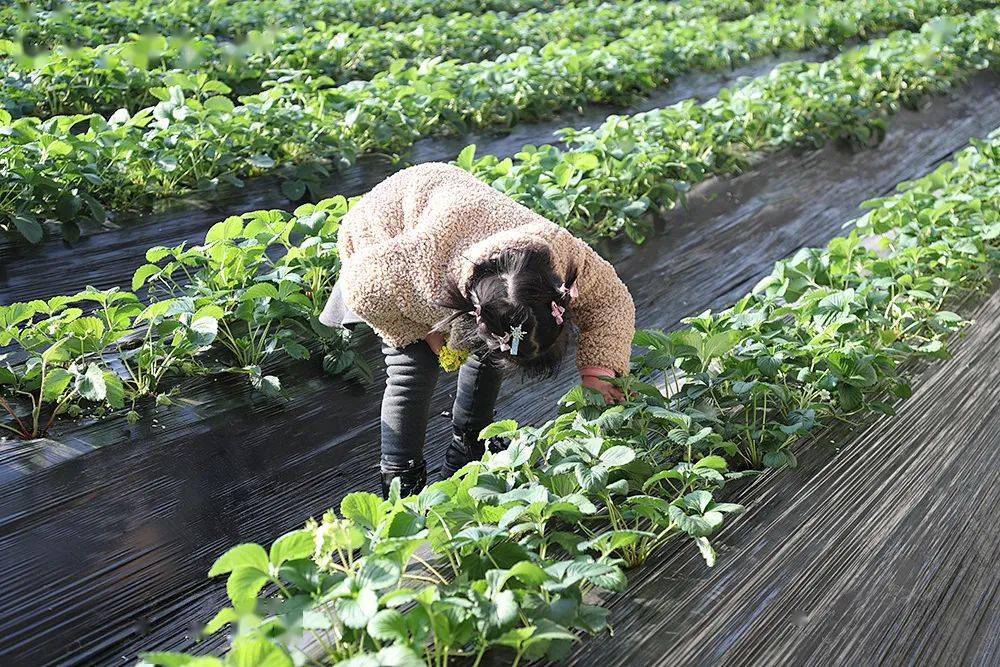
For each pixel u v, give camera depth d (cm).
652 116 747
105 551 348
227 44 903
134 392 424
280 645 232
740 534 340
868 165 880
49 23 920
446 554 301
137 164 618
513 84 849
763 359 388
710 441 357
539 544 298
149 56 847
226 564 249
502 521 273
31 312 410
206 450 406
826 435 403
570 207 584
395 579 243
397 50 1035
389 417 328
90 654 306
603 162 655
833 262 511
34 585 329
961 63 1184
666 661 282
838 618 306
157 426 410
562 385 480
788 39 1295
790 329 432
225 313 446
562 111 923
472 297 275
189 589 337
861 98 949
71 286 544
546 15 1320
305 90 765
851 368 400
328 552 272
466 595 267
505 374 341
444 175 325
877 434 409
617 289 327
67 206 561
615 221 639
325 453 421
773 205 757
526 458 308
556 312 269
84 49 791
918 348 460
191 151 636
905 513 362
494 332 269
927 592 323
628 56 996
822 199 795
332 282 494
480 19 1222
